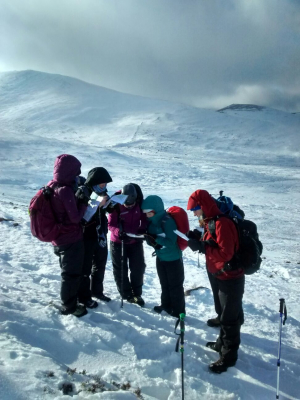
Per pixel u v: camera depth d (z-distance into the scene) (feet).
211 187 123.13
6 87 595.88
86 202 15.05
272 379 14.21
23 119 440.45
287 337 19.12
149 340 14.79
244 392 12.94
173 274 17.89
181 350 11.80
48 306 16.03
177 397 11.92
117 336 14.44
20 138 190.90
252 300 26.12
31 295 17.62
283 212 87.25
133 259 19.26
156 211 17.42
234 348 13.97
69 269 15.40
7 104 520.42
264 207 93.09
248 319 20.80
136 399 10.98
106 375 12.14
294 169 194.18
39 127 405.59
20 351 11.80
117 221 18.61
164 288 18.67
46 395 10.14
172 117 429.38
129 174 138.62
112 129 391.45
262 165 223.51
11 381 10.18
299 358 16.25
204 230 15.64
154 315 17.67
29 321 14.24
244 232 13.69
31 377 10.62
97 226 17.22
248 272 13.60
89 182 16.40
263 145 326.44
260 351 16.26
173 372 13.15
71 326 14.40
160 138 335.88
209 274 17.22
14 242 32.22
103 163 156.76
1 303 15.14
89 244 17.13
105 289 21.94
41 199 14.56
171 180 132.98
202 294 23.82
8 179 113.09
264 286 30.78
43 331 13.71
